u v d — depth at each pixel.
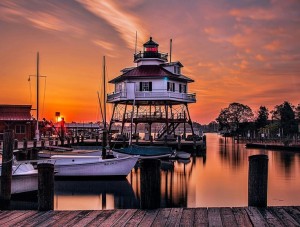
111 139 66.31
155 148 48.06
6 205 22.66
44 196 11.56
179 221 9.84
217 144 110.56
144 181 11.36
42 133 72.88
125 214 10.74
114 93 69.19
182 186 31.47
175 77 68.12
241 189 29.78
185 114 70.12
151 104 72.38
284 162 51.94
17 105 61.12
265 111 156.50
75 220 10.26
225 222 9.65
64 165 33.91
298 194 26.84
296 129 126.06
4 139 23.00
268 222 9.52
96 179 34.41
